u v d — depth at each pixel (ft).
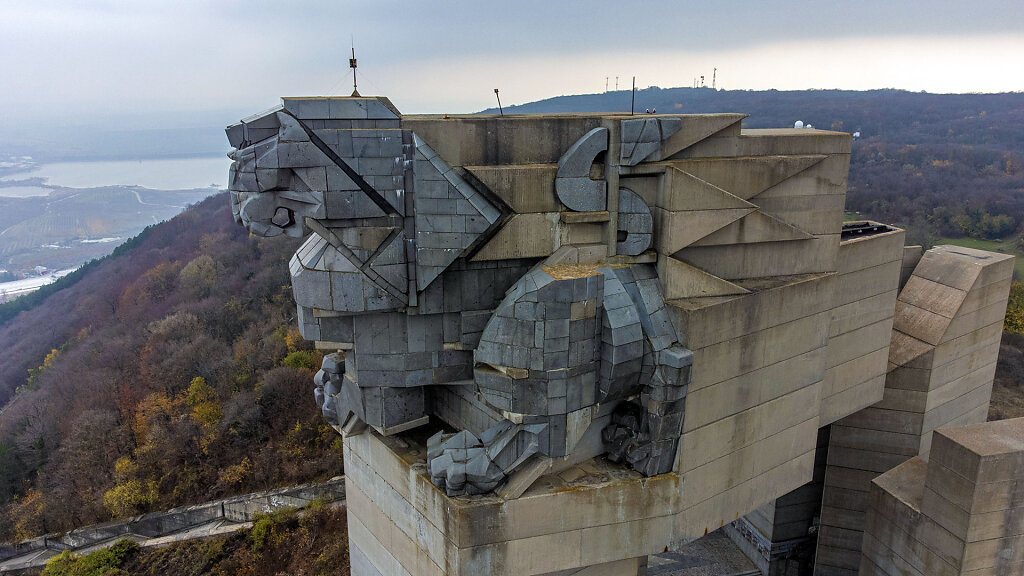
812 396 64.90
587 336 47.21
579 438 49.90
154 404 168.25
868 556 78.18
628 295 49.67
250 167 44.06
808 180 59.67
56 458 163.32
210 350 195.31
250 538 127.75
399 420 54.34
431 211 46.32
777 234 58.34
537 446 48.11
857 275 68.28
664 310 52.11
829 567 92.27
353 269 47.29
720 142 55.06
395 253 47.39
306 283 47.80
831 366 69.51
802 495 95.25
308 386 165.68
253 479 145.59
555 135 50.03
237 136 44.96
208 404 163.53
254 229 46.32
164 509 141.59
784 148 58.03
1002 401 152.87
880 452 86.43
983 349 90.68
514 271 51.19
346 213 45.68
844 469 88.99
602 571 58.23
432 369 52.70
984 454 61.93
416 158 45.37
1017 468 62.90
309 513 129.18
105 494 142.00
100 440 159.43
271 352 186.70
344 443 69.15
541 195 49.29
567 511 50.44
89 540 136.77
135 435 162.09
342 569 117.39
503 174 47.78
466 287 50.44
